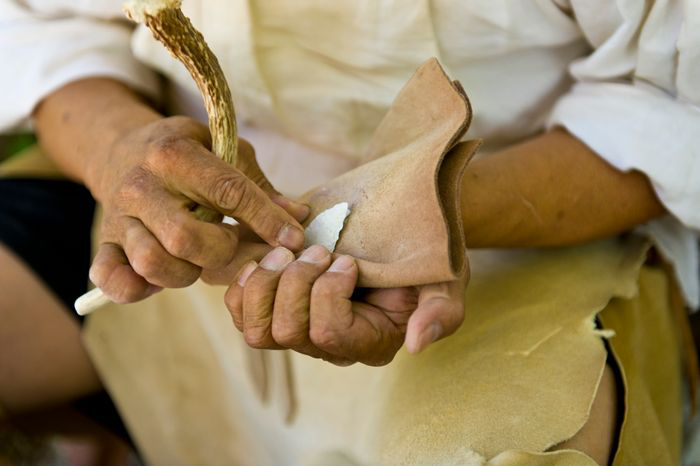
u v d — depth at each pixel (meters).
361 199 0.65
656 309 0.89
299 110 0.89
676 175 0.76
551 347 0.74
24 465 1.18
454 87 0.63
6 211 1.06
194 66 0.60
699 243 1.05
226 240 0.61
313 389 0.90
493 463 0.64
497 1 0.79
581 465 0.65
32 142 1.53
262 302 0.60
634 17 0.75
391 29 0.81
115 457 1.24
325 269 0.61
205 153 0.62
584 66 0.82
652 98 0.78
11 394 1.08
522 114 0.89
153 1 0.55
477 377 0.72
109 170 0.75
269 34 0.84
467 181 0.76
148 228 0.62
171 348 1.04
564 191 0.79
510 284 0.82
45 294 1.04
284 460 0.97
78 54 0.97
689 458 1.02
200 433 1.06
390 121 0.69
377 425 0.76
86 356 1.08
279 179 0.96
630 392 0.77
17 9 1.01
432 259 0.58
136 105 0.89
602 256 0.85
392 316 0.63
